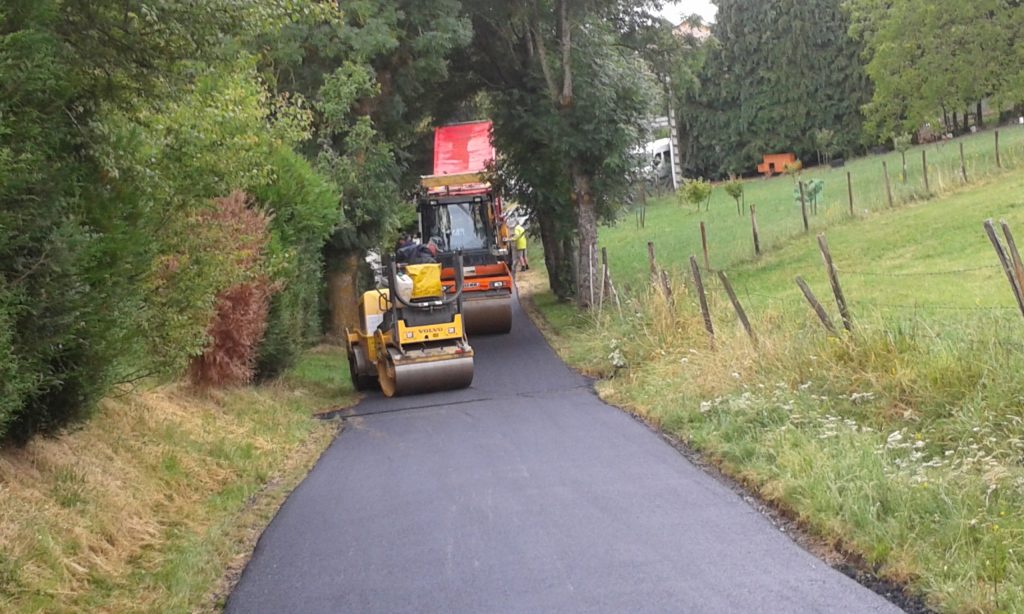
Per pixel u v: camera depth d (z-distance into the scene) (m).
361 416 14.81
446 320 16.39
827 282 19.31
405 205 24.91
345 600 6.45
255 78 14.34
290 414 14.02
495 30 24.94
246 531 8.44
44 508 7.07
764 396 10.45
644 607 5.87
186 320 9.87
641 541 7.20
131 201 8.26
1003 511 6.43
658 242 36.00
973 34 47.44
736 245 28.69
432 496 9.16
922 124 54.12
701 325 14.88
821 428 9.11
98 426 9.35
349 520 8.50
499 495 8.98
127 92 7.76
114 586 6.71
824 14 64.31
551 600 6.11
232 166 10.30
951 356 9.09
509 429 12.55
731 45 67.25
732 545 6.97
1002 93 47.41
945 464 7.55
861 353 10.11
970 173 30.17
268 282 13.88
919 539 6.42
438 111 27.25
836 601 5.78
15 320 6.37
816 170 59.56
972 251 20.16
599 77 22.84
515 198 26.20
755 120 67.06
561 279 28.73
